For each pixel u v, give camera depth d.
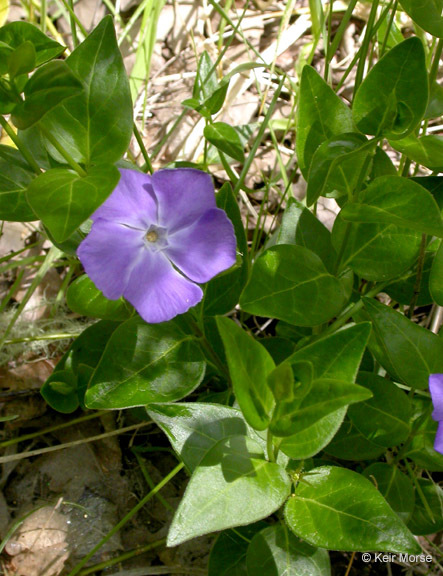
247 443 0.18
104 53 0.19
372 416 0.22
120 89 0.19
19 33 0.19
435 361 0.21
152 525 0.26
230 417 0.20
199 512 0.16
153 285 0.19
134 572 0.24
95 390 0.21
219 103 0.26
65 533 0.26
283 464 0.20
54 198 0.17
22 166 0.20
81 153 0.20
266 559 0.20
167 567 0.25
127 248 0.18
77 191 0.17
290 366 0.16
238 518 0.17
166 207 0.19
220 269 0.19
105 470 0.28
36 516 0.26
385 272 0.23
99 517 0.26
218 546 0.23
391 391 0.22
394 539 0.17
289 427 0.17
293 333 0.27
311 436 0.18
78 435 0.28
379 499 0.18
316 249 0.24
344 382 0.17
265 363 0.18
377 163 0.24
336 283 0.22
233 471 0.17
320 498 0.19
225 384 0.27
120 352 0.22
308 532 0.18
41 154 0.21
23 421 0.28
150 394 0.21
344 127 0.22
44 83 0.17
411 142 0.20
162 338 0.22
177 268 0.19
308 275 0.21
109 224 0.18
